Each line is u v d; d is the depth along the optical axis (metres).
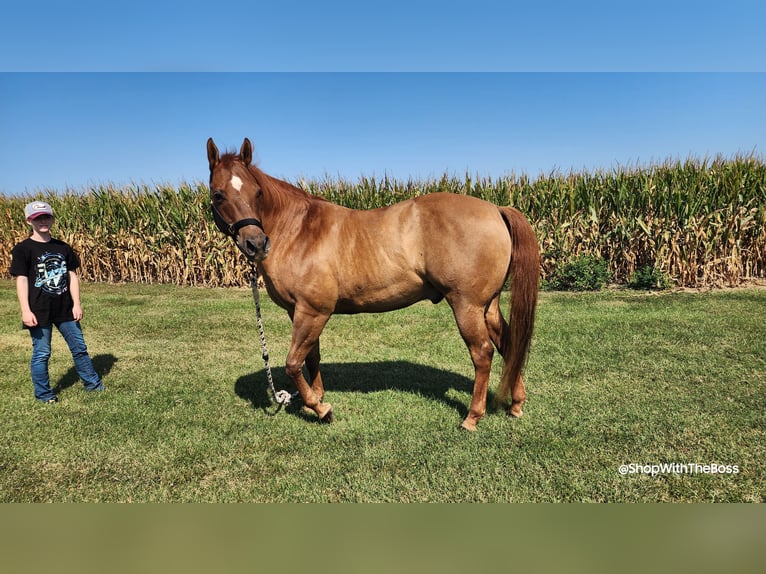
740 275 9.80
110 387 4.60
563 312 7.43
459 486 2.80
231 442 3.43
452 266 3.22
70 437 3.53
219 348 6.04
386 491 2.78
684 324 6.27
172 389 4.50
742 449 3.10
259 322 3.91
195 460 3.19
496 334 3.70
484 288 3.27
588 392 4.12
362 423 3.67
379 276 3.39
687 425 3.45
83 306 9.06
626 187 10.02
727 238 9.41
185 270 11.85
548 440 3.29
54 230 13.09
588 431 3.42
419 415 3.81
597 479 2.83
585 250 10.43
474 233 3.19
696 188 9.55
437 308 8.31
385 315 7.79
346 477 2.94
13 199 14.59
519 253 3.37
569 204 10.33
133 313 8.32
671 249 9.69
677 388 4.14
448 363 5.26
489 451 3.18
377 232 3.39
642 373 4.53
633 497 2.66
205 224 11.62
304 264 3.42
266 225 3.53
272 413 3.95
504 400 3.50
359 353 5.72
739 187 9.26
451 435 3.43
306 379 4.79
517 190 10.85
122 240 12.42
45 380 4.21
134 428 3.67
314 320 3.51
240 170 3.36
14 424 3.76
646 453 3.09
